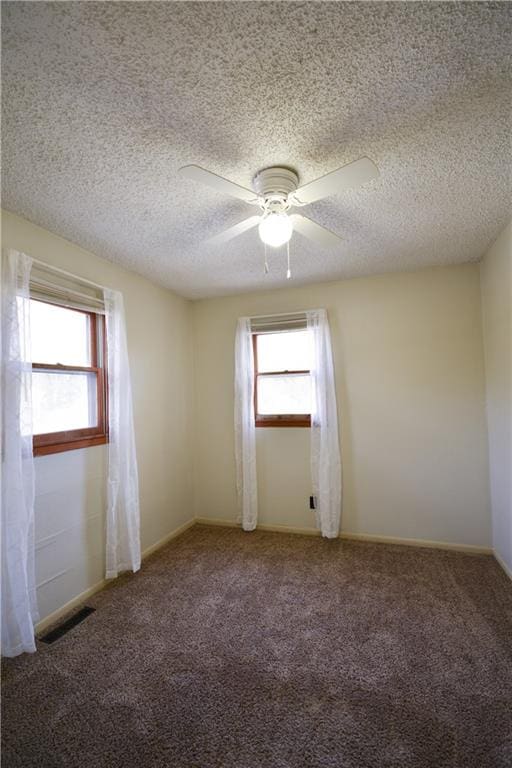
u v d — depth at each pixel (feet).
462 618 6.39
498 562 8.47
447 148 4.78
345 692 4.86
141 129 4.32
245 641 5.95
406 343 9.77
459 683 4.96
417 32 3.24
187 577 8.09
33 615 6.02
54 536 6.74
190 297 11.59
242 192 4.81
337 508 10.02
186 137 4.48
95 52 3.34
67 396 7.32
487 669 5.20
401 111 4.13
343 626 6.28
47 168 5.03
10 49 3.28
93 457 7.68
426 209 6.43
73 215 6.32
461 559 8.70
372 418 10.03
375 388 10.02
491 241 7.91
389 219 6.79
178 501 10.84
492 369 8.51
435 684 4.95
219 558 9.02
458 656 5.48
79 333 7.70
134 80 3.65
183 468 11.18
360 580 7.81
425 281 9.61
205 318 11.84
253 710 4.62
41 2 2.90
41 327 6.85
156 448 9.92
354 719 4.45
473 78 3.72
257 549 9.52
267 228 5.07
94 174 5.19
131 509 8.14
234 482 11.39
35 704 4.76
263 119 4.21
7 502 5.61
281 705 4.68
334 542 9.89
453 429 9.34
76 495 7.24
